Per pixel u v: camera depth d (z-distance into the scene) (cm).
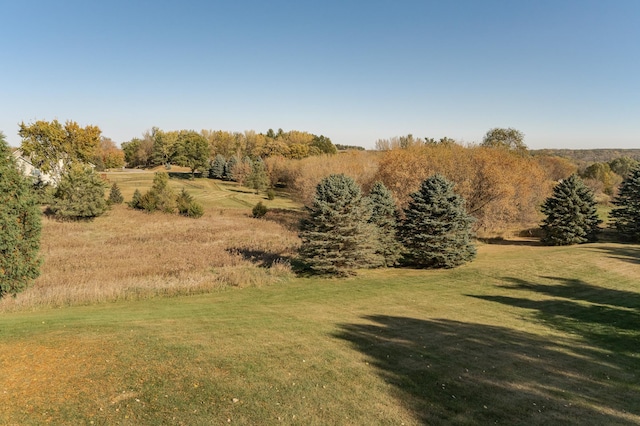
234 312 1417
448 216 2433
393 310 1530
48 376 739
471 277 2208
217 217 4566
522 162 4175
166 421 620
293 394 739
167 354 885
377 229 2372
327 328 1216
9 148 1088
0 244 1039
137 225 3797
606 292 1916
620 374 943
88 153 5472
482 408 731
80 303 1570
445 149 3912
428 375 870
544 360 1012
